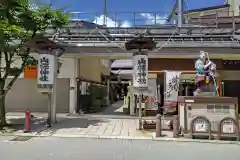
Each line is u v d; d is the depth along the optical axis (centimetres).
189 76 2000
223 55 1881
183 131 1231
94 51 1873
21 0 1358
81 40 1916
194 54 1852
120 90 4650
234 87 2058
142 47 1403
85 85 2334
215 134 1196
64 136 1231
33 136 1230
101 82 2992
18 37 1404
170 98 1973
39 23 1423
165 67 2012
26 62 1505
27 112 1317
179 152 955
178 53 1845
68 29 1956
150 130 1391
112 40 1928
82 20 2125
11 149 966
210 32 2017
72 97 2073
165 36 1995
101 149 983
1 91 1434
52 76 1495
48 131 1336
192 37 1961
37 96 2153
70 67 2098
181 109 1257
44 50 1476
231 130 1177
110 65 3512
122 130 1388
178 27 2053
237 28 2108
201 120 1195
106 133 1307
